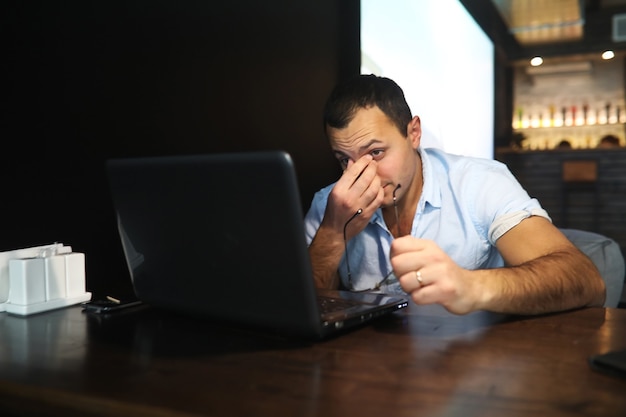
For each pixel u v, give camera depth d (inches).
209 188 31.9
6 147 49.2
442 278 32.8
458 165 58.4
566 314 39.4
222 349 32.3
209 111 73.8
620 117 260.1
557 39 253.6
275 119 89.0
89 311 43.3
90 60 56.6
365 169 49.6
